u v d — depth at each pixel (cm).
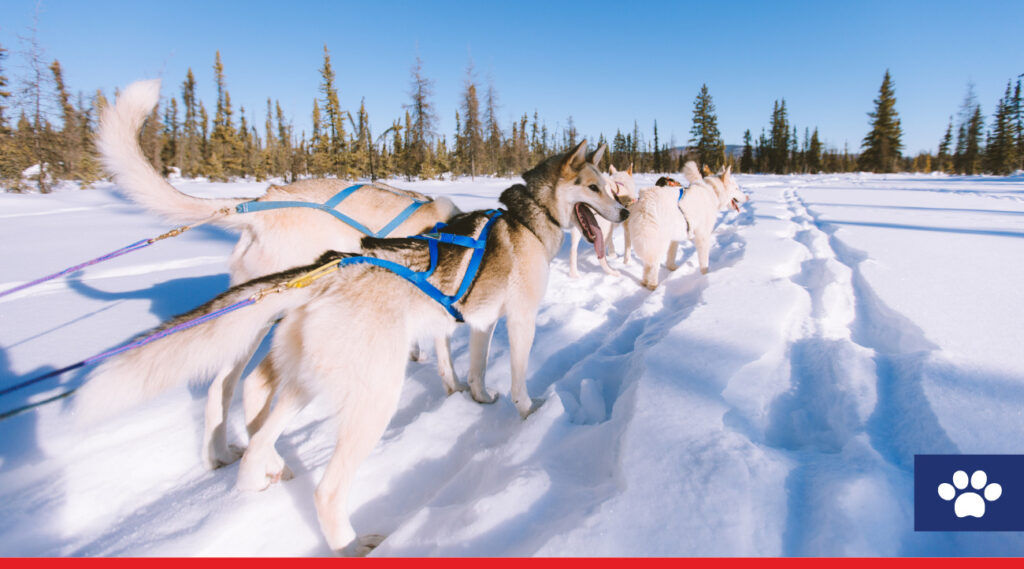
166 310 510
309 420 335
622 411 282
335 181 387
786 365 334
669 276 683
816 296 493
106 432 299
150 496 256
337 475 217
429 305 267
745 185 2842
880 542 173
